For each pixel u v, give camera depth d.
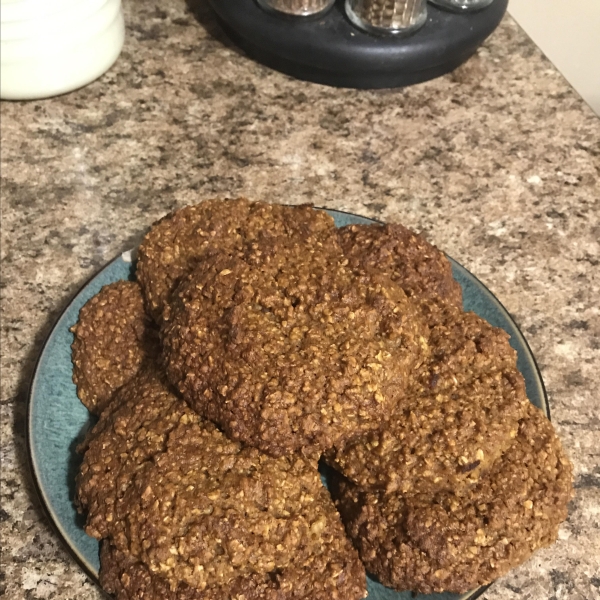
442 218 1.34
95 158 1.43
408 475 0.78
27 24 1.35
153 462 0.78
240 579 0.74
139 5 1.76
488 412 0.81
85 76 1.52
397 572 0.76
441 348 0.87
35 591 0.86
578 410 1.05
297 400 0.77
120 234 1.29
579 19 1.79
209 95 1.57
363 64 1.48
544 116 1.57
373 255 0.96
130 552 0.74
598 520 0.93
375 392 0.78
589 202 1.39
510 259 1.27
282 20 1.50
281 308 0.81
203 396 0.79
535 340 1.15
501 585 0.88
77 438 0.91
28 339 1.12
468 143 1.50
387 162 1.45
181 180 1.39
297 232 0.97
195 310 0.82
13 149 1.43
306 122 1.53
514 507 0.77
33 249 1.25
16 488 0.95
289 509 0.78
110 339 0.96
